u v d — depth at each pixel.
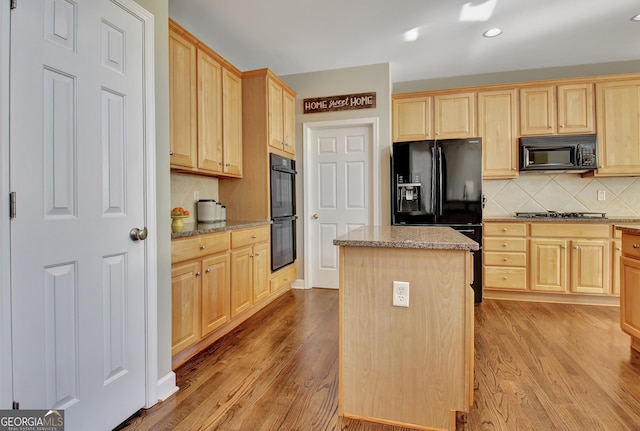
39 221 1.18
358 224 3.87
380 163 3.72
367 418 1.56
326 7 2.59
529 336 2.52
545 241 3.36
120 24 1.50
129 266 1.56
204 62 2.66
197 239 2.19
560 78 3.78
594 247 3.26
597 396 1.71
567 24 2.87
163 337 1.76
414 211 3.46
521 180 3.88
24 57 1.13
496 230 3.46
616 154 3.41
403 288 1.50
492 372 1.97
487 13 2.69
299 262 4.00
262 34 3.00
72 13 1.29
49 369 1.22
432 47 3.29
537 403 1.66
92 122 1.37
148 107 1.65
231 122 3.08
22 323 1.13
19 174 1.12
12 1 1.09
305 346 2.35
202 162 2.63
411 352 1.50
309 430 1.48
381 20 2.79
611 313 3.05
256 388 1.82
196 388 1.82
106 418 1.44
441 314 1.47
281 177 3.55
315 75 3.88
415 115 3.81
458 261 1.45
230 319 2.59
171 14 2.66
